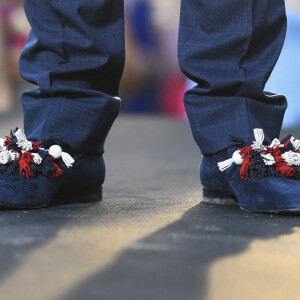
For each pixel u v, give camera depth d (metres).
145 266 1.93
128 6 11.27
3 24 11.75
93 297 1.82
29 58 2.48
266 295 1.84
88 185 2.50
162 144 4.88
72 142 2.44
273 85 9.11
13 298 1.81
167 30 11.41
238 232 2.15
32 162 2.37
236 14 2.41
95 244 2.04
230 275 1.91
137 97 11.48
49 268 1.92
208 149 2.46
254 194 2.36
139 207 2.43
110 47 2.45
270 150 2.39
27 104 2.47
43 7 2.44
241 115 2.43
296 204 2.31
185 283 1.87
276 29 2.47
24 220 2.24
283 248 2.04
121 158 3.86
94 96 2.45
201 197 2.63
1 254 1.98
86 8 2.42
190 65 2.45
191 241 2.07
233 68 2.42
